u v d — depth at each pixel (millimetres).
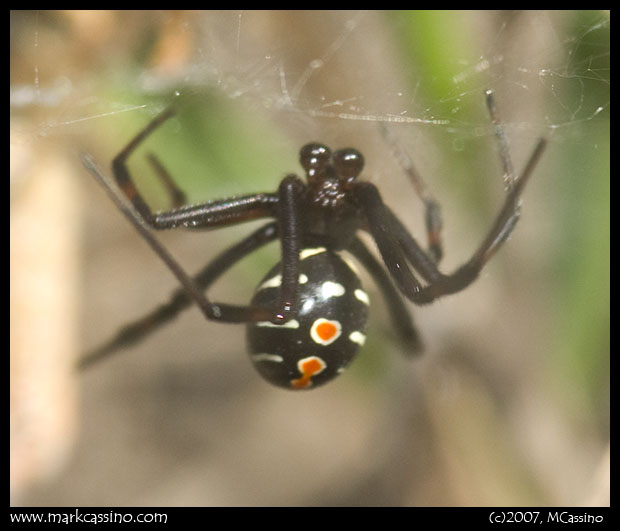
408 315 91
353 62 97
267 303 87
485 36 95
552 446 101
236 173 96
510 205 85
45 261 101
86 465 103
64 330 101
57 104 98
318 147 88
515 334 101
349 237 89
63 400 102
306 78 98
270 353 87
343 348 87
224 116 96
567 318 98
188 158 96
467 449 102
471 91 94
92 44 97
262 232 90
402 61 95
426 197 91
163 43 97
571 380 99
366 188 88
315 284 87
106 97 97
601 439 100
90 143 100
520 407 101
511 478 101
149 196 96
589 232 98
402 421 104
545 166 99
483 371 102
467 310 101
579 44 94
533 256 101
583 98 95
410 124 96
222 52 97
